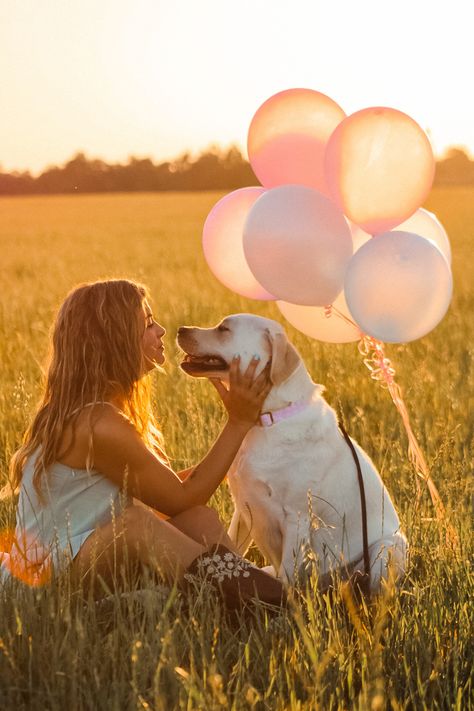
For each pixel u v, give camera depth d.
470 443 5.73
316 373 7.27
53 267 20.38
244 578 3.27
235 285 4.14
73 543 3.33
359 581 3.49
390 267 3.26
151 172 91.56
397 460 5.12
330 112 3.72
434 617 3.19
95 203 64.69
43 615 2.92
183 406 6.24
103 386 3.44
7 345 8.83
